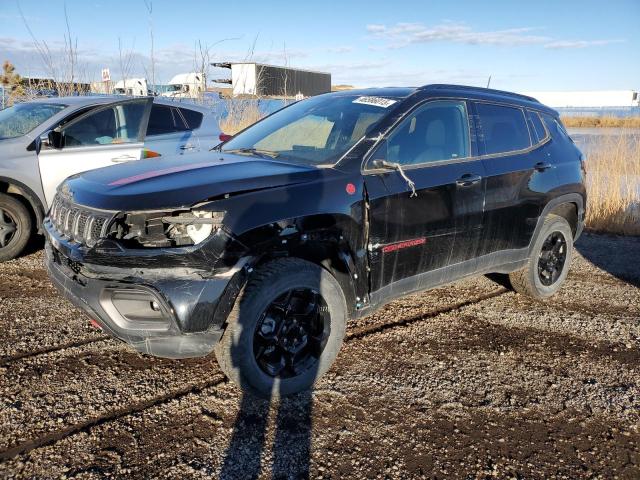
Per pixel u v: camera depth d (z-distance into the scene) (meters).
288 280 2.94
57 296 4.56
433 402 3.16
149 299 2.66
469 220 3.89
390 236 3.41
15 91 10.49
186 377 3.31
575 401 3.24
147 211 2.69
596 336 4.21
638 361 3.80
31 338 3.74
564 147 4.87
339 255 3.18
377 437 2.80
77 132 5.88
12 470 2.43
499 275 5.77
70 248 2.87
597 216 8.43
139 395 3.09
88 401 3.00
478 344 3.98
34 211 5.70
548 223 4.72
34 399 2.99
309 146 3.65
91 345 3.68
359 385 3.31
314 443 2.73
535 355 3.83
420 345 3.92
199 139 6.83
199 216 2.71
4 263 5.42
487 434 2.88
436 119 3.85
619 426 3.00
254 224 2.80
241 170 3.14
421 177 3.58
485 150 4.11
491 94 4.41
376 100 3.84
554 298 5.07
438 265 3.79
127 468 2.48
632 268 6.21
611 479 2.56
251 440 2.73
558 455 2.72
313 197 3.05
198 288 2.64
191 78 11.27
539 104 4.89
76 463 2.50
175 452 2.61
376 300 3.47
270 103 11.98
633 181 8.72
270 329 3.00
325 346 3.20
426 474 2.54
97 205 2.82
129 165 3.48
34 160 5.53
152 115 6.57
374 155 3.40
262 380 2.99
